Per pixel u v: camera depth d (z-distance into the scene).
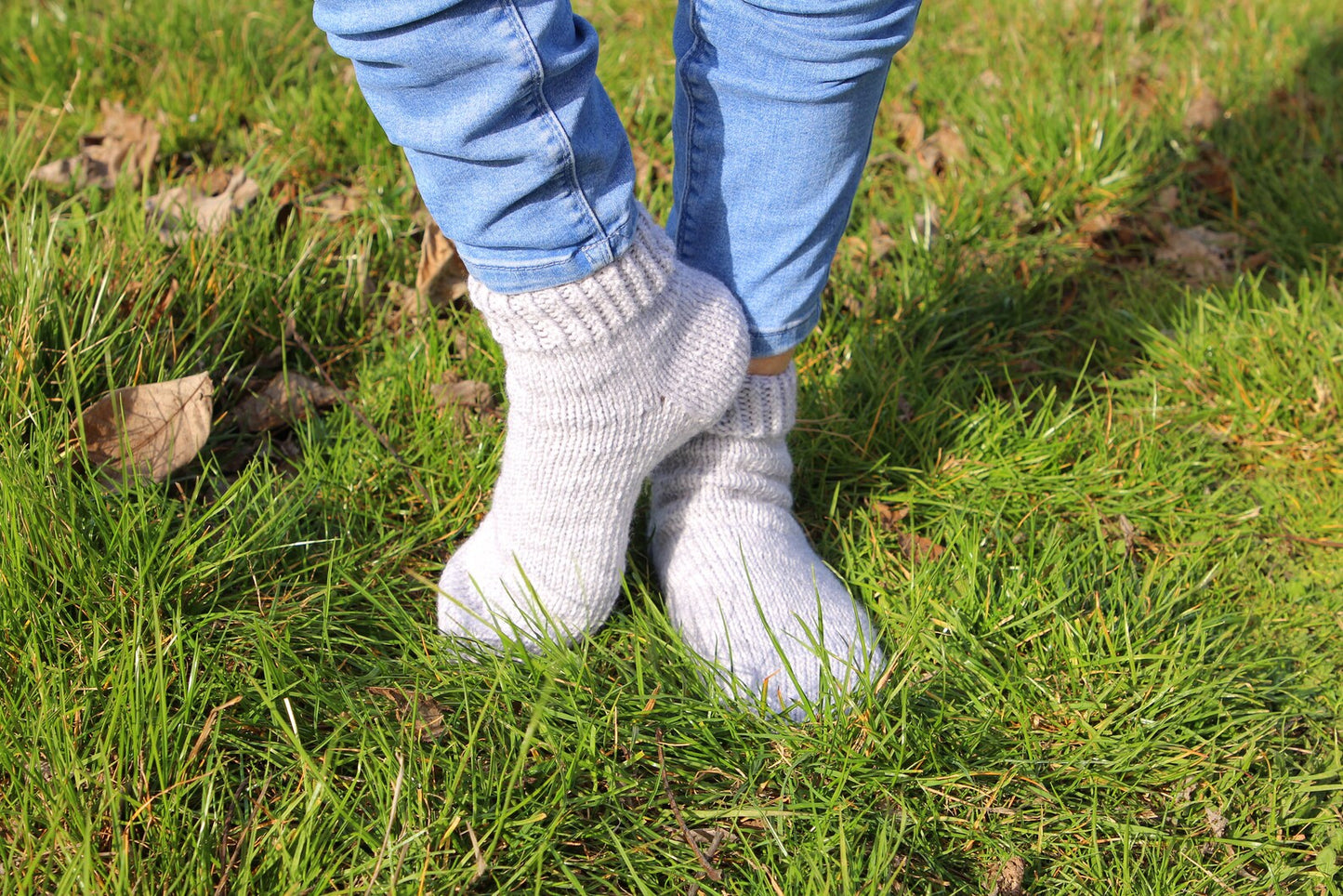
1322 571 1.67
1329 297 2.11
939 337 2.08
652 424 1.29
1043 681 1.39
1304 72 2.88
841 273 2.14
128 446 1.52
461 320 2.00
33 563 1.32
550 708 1.30
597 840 1.22
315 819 1.15
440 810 1.19
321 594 1.43
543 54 0.99
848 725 1.29
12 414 1.49
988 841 1.24
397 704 1.31
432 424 1.76
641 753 1.25
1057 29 2.96
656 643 1.40
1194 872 1.24
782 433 1.52
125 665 1.21
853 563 1.59
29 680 1.22
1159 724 1.33
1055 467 1.76
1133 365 2.05
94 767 1.17
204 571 1.37
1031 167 2.44
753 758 1.28
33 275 1.64
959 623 1.41
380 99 1.03
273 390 1.82
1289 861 1.26
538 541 1.36
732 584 1.42
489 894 1.13
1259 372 1.94
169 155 2.39
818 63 1.16
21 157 2.16
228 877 1.12
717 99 1.25
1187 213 2.40
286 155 2.32
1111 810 1.30
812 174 1.26
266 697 1.23
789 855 1.19
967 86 2.71
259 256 1.94
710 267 1.38
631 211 1.15
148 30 2.73
